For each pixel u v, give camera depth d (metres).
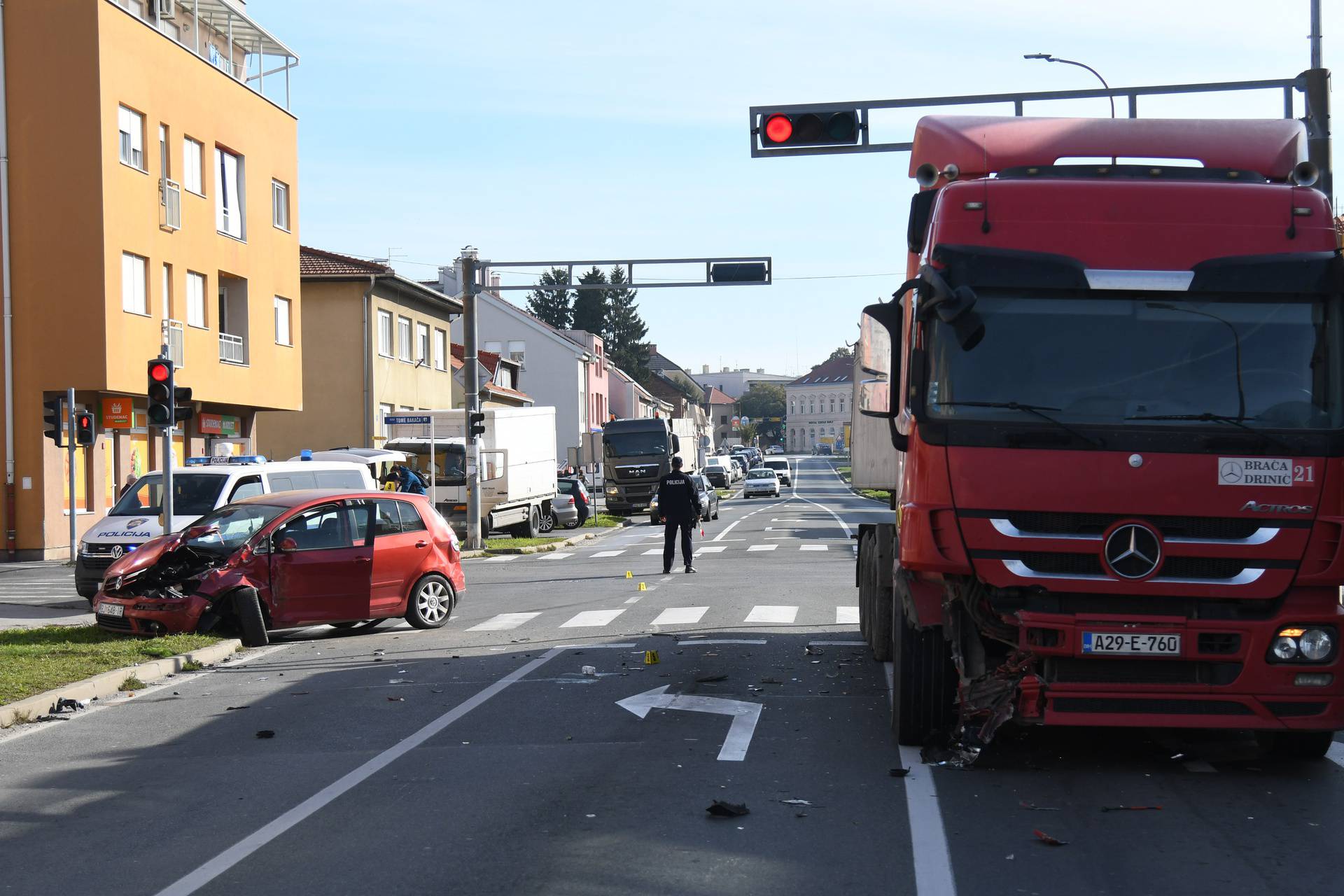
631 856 5.83
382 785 7.38
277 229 39.38
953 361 7.40
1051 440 7.20
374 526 15.34
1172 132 8.56
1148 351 7.33
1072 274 7.43
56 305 29.58
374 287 47.53
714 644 13.42
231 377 36.16
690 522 23.66
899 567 7.81
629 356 136.50
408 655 13.30
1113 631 7.01
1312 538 7.05
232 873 5.70
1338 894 5.26
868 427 13.91
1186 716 7.05
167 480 17.81
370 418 47.06
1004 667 7.22
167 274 32.88
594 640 14.07
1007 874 5.54
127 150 30.94
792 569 24.31
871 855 5.82
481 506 34.47
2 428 29.44
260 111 38.09
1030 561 7.21
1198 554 7.06
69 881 5.65
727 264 28.98
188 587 14.34
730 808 6.55
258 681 11.77
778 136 15.11
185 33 37.16
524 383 83.69
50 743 9.04
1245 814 6.54
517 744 8.49
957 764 7.64
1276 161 8.40
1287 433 7.10
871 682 10.83
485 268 30.53
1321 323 7.29
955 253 7.53
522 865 5.71
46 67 29.55
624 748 8.28
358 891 5.40
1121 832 6.20
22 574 25.48
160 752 8.58
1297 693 6.99
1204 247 7.43
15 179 29.56
